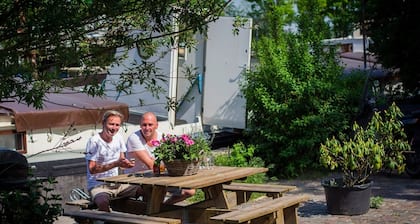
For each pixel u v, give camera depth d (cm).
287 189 714
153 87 529
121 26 466
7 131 852
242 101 1209
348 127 1122
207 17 493
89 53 459
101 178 672
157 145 677
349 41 2241
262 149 1138
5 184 687
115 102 973
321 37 1185
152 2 439
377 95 1213
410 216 800
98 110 912
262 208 623
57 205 531
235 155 1079
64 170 796
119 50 502
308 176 1127
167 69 1121
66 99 924
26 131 863
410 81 1270
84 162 833
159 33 498
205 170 709
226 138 1287
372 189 990
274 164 1114
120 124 703
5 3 428
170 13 455
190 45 535
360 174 817
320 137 1105
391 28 1254
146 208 680
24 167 706
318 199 930
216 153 1168
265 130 1134
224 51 1234
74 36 434
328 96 1137
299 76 1138
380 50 1278
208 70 1255
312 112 1126
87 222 593
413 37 1231
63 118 888
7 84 411
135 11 448
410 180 1062
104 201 673
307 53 1144
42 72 440
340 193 807
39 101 422
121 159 682
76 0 420
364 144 791
